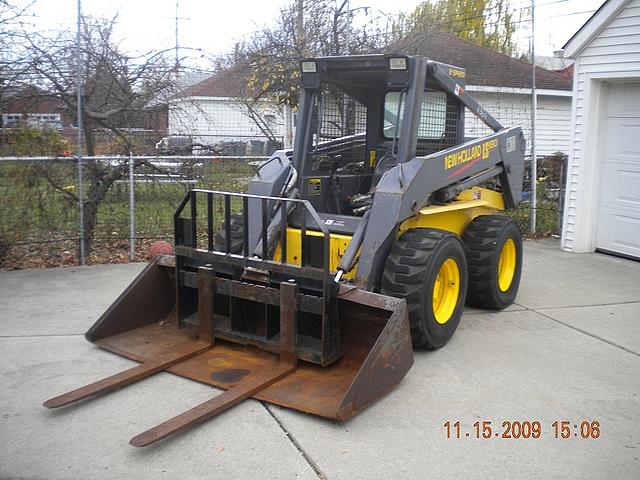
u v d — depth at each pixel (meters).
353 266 4.79
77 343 5.21
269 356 4.64
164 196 8.87
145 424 3.85
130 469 3.38
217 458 3.49
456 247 5.11
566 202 9.50
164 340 4.98
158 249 7.22
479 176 6.05
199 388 4.30
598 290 7.27
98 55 8.60
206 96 12.72
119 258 8.40
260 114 14.42
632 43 8.23
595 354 5.22
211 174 9.20
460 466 3.46
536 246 9.88
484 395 4.36
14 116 8.36
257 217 5.36
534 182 10.60
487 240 6.06
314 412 3.85
